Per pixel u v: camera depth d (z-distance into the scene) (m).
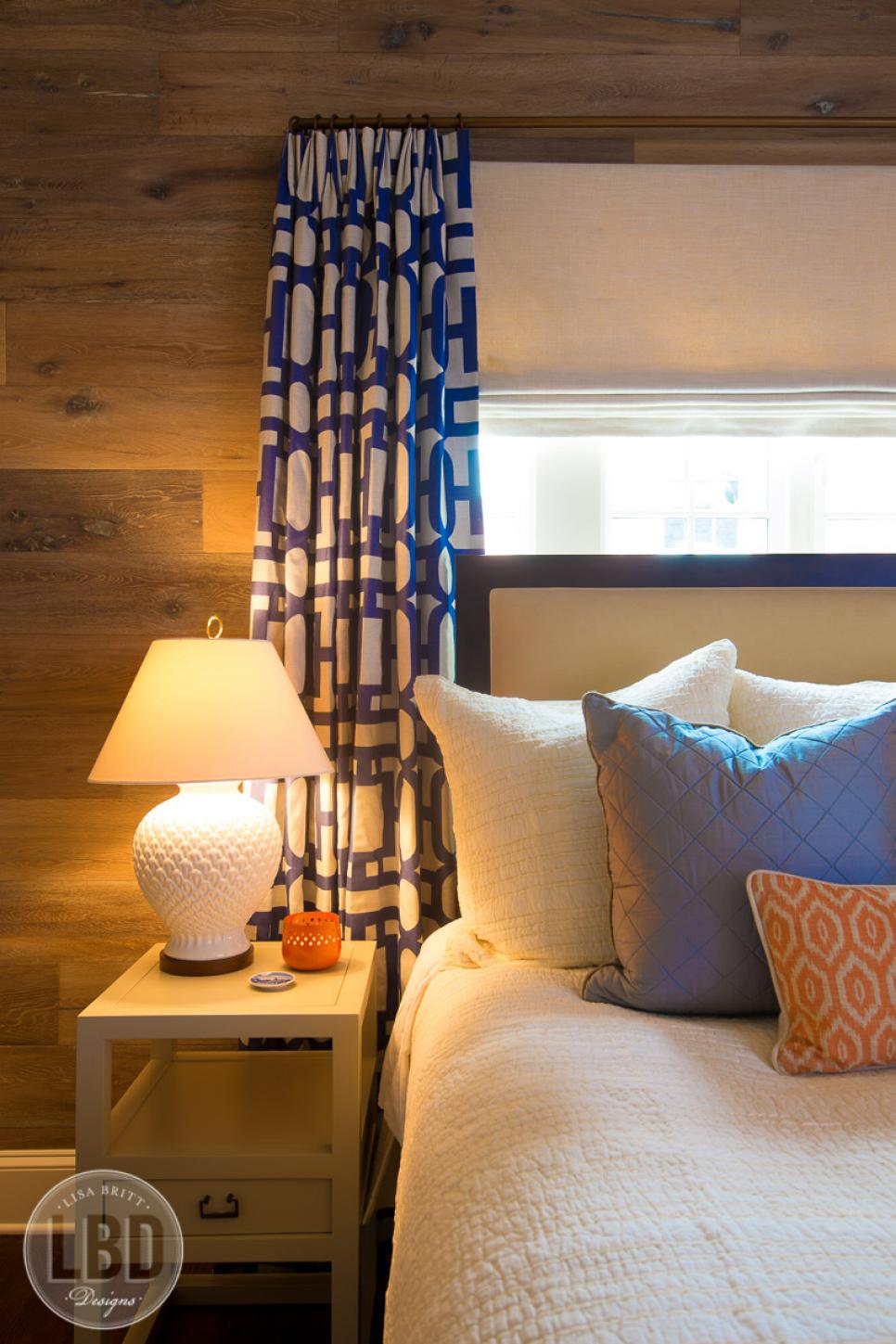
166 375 2.38
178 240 2.38
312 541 2.28
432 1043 1.47
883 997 1.27
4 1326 1.87
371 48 2.37
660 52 2.38
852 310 2.36
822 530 2.54
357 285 2.27
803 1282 0.77
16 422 2.38
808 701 1.86
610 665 2.20
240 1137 1.71
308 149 2.28
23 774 2.36
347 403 2.23
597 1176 0.96
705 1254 0.82
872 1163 0.98
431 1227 1.01
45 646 2.37
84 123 2.37
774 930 1.33
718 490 2.56
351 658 2.26
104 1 2.37
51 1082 2.33
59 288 2.38
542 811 1.70
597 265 2.35
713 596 2.20
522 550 2.53
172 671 1.88
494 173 2.34
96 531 2.38
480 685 2.22
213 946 1.90
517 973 1.63
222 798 1.95
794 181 2.35
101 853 2.35
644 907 1.45
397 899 2.24
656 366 2.35
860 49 2.38
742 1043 1.35
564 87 2.37
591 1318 0.76
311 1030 1.66
